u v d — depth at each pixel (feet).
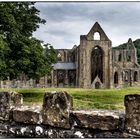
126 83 432.25
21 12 153.17
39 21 157.69
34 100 129.59
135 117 19.94
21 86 381.81
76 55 424.87
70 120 22.11
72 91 160.35
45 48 162.91
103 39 407.23
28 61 138.21
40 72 146.41
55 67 424.46
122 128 20.45
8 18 138.10
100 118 21.02
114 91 163.63
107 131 20.94
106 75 406.00
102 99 132.16
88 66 405.59
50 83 417.28
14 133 24.40
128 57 446.19
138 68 442.09
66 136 22.11
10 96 25.23
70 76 427.33
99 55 419.74
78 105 114.32
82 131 21.67
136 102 19.90
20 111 24.12
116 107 109.60
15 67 138.21
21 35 144.15
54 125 22.57
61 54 440.45
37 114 23.38
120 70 417.49
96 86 401.49
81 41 406.21
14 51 140.97
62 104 22.35
